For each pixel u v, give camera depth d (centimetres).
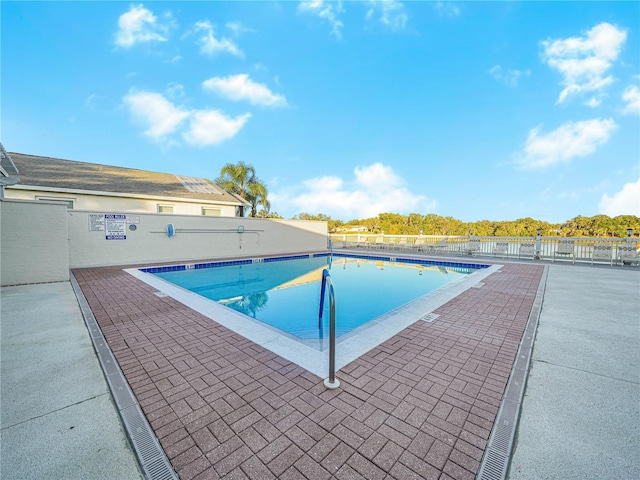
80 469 162
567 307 489
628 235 1049
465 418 206
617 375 268
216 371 274
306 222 1562
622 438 187
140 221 997
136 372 272
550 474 159
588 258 1091
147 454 173
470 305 497
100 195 1138
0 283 643
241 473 159
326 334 470
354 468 163
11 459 169
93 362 295
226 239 1220
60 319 428
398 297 732
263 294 765
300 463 166
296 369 277
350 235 1962
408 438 186
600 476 158
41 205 682
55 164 1339
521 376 264
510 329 384
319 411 213
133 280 707
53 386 250
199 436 188
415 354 309
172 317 435
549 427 197
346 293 771
